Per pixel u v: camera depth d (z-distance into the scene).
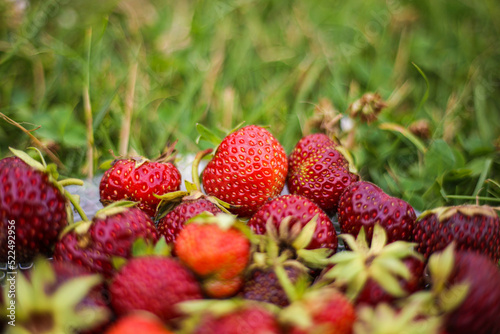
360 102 0.30
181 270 0.19
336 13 0.46
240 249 0.19
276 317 0.18
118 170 0.23
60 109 0.33
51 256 0.21
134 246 0.20
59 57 0.36
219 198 0.24
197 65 0.39
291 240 0.20
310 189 0.25
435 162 0.31
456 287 0.19
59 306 0.17
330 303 0.18
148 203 0.24
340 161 0.25
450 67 0.42
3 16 0.36
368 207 0.22
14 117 0.33
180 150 0.33
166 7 0.44
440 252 0.20
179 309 0.18
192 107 0.37
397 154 0.34
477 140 0.35
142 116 0.35
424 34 0.46
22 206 0.20
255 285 0.20
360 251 0.20
